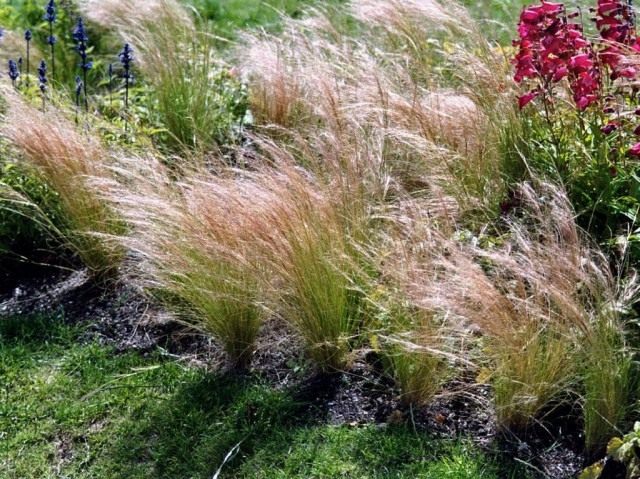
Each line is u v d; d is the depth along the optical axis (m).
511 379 1.95
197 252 2.19
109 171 2.62
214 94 3.27
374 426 2.07
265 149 2.67
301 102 3.06
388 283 2.15
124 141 2.94
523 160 2.51
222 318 2.23
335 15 3.80
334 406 2.15
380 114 2.71
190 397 2.21
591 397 1.92
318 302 2.15
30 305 2.59
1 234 2.71
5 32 3.63
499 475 1.92
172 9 3.46
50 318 2.52
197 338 2.42
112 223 2.55
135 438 2.12
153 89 3.28
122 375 2.29
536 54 2.40
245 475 1.99
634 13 2.60
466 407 2.10
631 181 2.26
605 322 1.94
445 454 1.99
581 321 1.90
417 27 3.23
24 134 2.60
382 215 2.32
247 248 2.14
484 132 2.61
